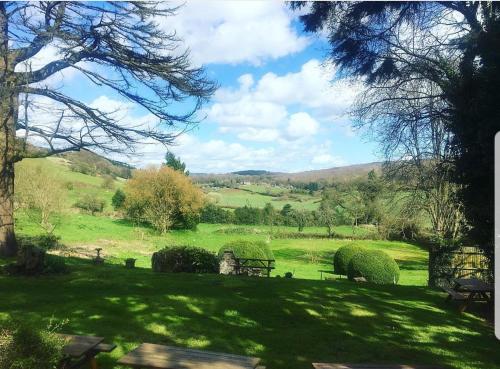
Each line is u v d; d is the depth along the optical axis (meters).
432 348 6.48
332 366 4.52
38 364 3.50
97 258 17.23
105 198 46.47
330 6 12.24
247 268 16.95
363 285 11.57
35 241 20.84
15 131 15.18
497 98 7.37
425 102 14.34
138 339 6.53
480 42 8.09
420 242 37.09
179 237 38.78
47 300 8.79
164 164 43.97
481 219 8.59
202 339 6.62
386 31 12.82
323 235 43.59
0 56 13.80
